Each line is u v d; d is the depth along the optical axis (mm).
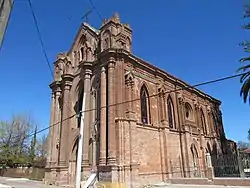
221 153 47688
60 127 36719
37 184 34625
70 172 33031
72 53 40188
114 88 28547
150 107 32688
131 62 31500
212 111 51000
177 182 29562
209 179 27047
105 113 28281
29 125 69438
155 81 35250
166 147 32094
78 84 36500
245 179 24328
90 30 37062
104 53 30234
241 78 28156
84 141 30359
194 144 38969
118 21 32344
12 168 57188
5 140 65812
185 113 40438
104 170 25641
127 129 27375
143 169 28188
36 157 71125
